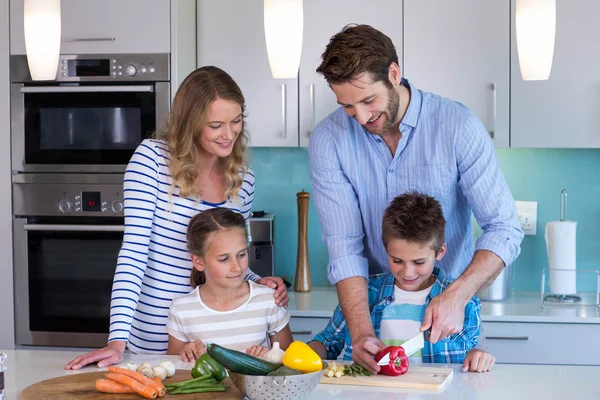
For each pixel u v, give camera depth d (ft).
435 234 6.59
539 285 11.89
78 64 10.47
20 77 10.57
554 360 10.05
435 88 10.81
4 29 10.55
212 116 6.86
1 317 10.75
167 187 7.14
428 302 7.03
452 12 10.73
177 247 7.22
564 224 10.86
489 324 10.14
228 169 7.39
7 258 10.69
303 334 10.33
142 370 5.75
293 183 12.18
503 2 10.64
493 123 10.73
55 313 10.68
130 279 6.85
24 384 5.84
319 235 12.20
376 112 6.23
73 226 10.46
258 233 11.39
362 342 6.16
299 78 10.97
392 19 10.80
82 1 10.39
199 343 6.70
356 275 6.84
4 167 10.64
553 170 11.78
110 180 10.48
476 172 6.79
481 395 5.55
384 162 7.05
